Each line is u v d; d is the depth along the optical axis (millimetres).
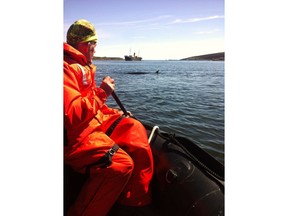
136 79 18375
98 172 1265
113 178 1271
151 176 1439
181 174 1475
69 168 1387
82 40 1460
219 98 9398
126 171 1284
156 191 1509
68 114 1210
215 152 3689
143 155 1418
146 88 12930
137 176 1395
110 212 1382
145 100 8961
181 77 20125
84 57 1404
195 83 15594
